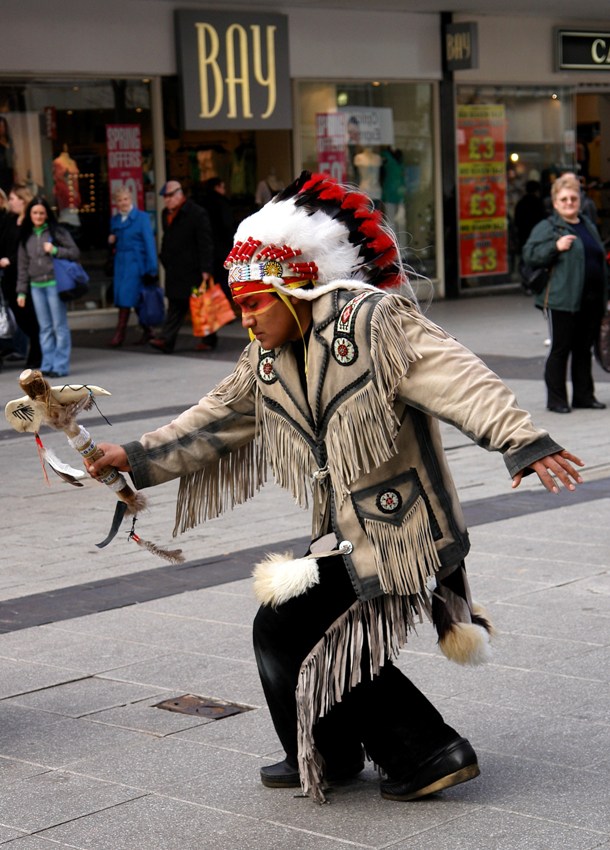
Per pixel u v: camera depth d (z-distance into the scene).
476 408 3.13
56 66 16.23
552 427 9.48
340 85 18.75
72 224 16.81
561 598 5.40
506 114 20.61
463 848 3.21
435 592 3.40
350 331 3.23
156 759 3.88
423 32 19.34
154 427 9.88
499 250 20.70
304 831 3.35
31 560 6.40
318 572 3.31
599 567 5.87
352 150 19.00
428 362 3.21
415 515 3.29
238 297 3.32
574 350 10.21
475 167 20.30
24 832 3.41
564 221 9.97
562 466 3.06
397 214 19.55
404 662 4.65
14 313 13.59
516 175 20.84
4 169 16.16
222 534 6.80
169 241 14.55
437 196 19.89
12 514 7.46
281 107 17.80
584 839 3.23
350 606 3.35
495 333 15.50
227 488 3.67
